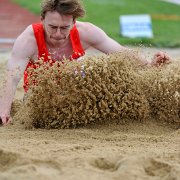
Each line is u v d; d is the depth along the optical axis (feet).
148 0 172.24
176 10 157.79
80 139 40.22
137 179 30.22
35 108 44.01
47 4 44.16
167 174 31.48
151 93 46.11
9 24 136.67
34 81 44.09
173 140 39.73
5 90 46.03
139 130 43.78
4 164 32.48
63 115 43.86
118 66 44.88
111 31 117.91
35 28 46.98
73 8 44.24
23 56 46.70
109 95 43.78
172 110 45.52
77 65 43.73
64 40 46.19
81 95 43.45
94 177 29.89
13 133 41.47
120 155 33.81
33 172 29.68
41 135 41.06
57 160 32.12
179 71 46.62
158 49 102.42
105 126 44.09
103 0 166.30
